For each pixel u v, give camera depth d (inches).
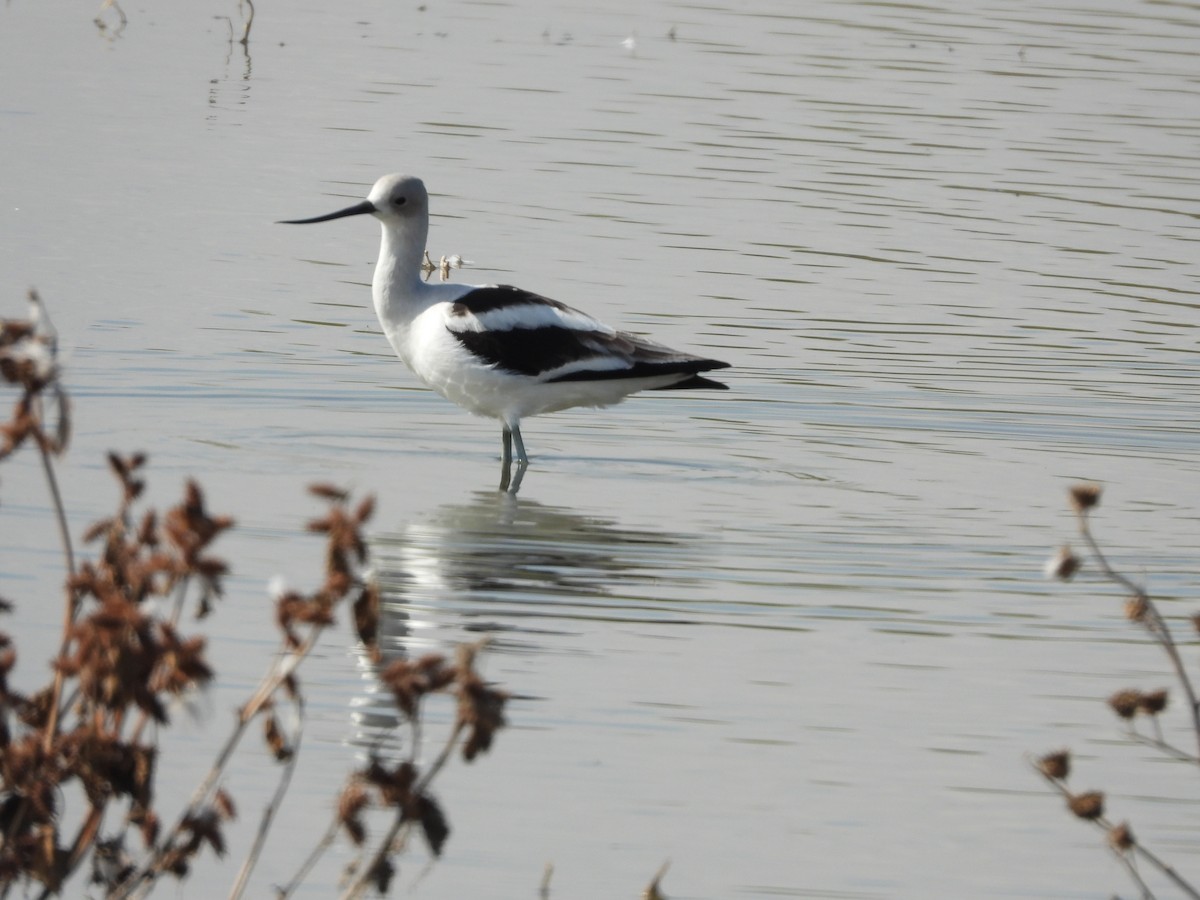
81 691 275.6
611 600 475.2
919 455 615.5
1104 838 363.9
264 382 654.5
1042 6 1221.7
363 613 268.2
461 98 997.8
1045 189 882.1
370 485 565.0
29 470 551.8
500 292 598.2
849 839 358.6
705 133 944.9
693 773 383.2
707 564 504.7
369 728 394.9
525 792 372.5
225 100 983.0
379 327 720.3
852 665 441.7
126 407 620.4
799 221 831.7
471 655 264.5
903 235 819.4
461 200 842.8
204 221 813.9
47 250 765.3
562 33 1136.8
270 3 1203.2
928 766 391.2
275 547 498.3
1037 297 757.9
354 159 896.3
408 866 343.3
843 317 728.3
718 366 598.2
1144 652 456.8
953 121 970.7
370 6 1200.8
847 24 1166.3
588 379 589.3
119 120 942.4
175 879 335.9
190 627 442.0
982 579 502.6
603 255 781.3
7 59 1039.6
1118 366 694.5
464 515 539.5
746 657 443.2
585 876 341.1
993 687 432.5
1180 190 884.6
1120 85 1040.8
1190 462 615.2
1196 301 759.1
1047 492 581.0
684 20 1173.7
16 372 275.6
